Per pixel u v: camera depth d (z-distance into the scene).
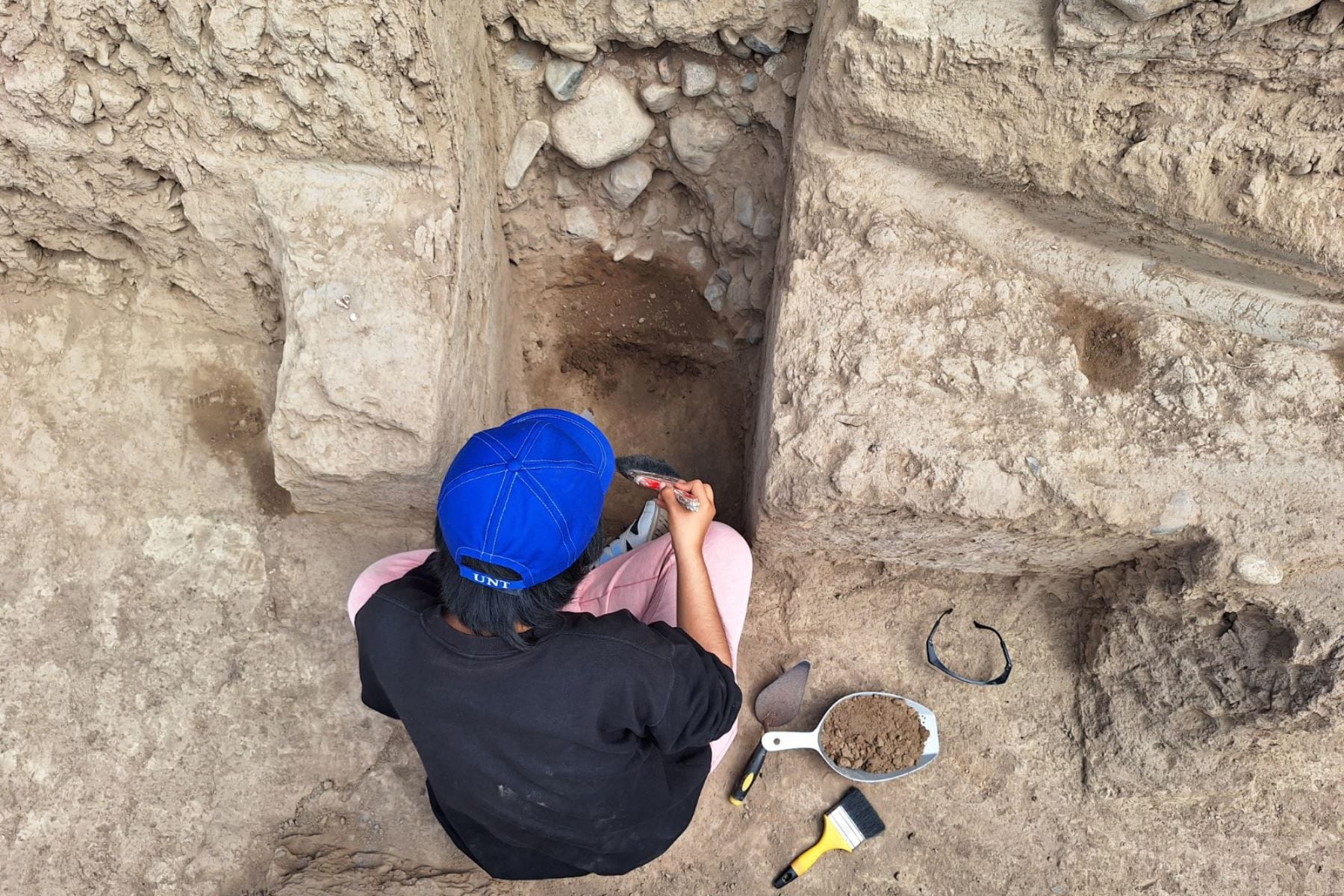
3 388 2.00
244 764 1.91
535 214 2.14
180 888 1.83
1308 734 1.73
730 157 2.00
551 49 1.85
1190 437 1.55
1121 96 1.47
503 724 1.20
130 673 1.93
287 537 2.02
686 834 1.88
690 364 2.34
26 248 1.90
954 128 1.60
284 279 1.74
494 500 1.18
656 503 2.00
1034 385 1.59
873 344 1.63
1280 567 1.51
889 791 1.90
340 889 1.74
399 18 1.49
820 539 1.84
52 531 1.97
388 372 1.68
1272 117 1.42
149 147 1.67
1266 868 1.84
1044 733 1.93
